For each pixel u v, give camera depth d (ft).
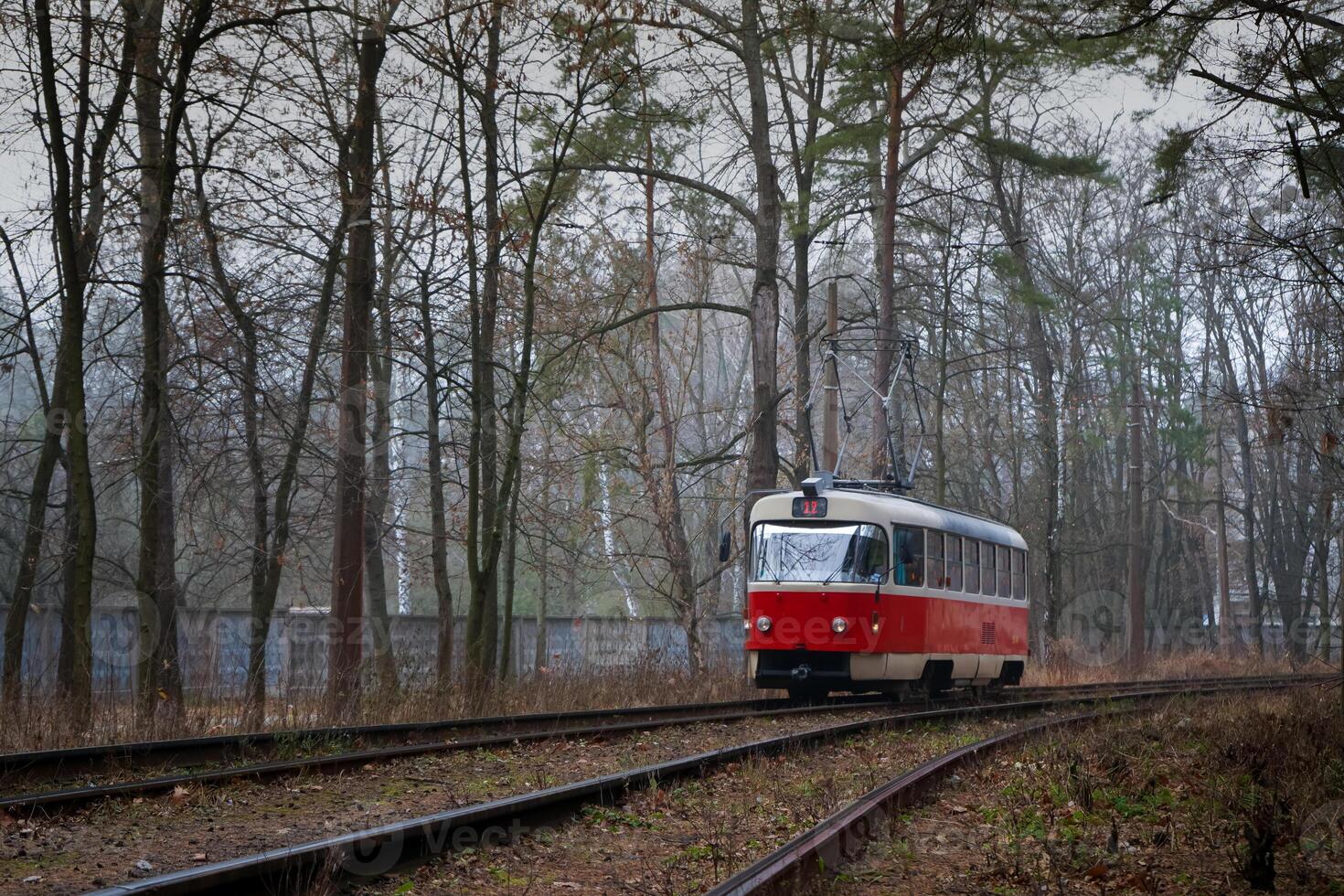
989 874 25.84
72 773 35.29
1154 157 43.60
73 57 52.47
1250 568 166.20
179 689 54.65
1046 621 127.65
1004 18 42.29
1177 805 34.06
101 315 63.62
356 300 61.21
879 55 40.83
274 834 28.14
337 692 53.57
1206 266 45.34
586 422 96.22
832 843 25.45
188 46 52.34
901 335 104.22
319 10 54.03
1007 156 95.35
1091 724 53.01
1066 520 159.43
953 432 157.58
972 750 42.14
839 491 71.41
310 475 66.95
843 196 102.89
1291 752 40.04
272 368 60.08
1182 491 161.17
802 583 69.21
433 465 75.36
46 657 77.82
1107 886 25.21
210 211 56.95
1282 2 37.42
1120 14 39.91
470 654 63.46
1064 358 146.41
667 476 95.30
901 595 69.87
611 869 25.64
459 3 60.54
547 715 54.34
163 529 59.26
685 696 73.46
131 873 24.07
